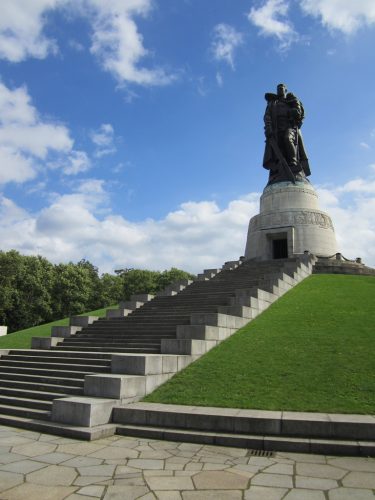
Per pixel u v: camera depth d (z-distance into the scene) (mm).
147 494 7719
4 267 60875
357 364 15164
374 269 37562
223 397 13492
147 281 86125
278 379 14484
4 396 15773
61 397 14727
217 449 10625
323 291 27672
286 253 42281
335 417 11195
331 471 8922
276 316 22547
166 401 13703
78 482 8305
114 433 12125
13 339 29734
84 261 91250
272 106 46844
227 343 18875
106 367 16203
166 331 19953
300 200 42000
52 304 71250
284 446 10461
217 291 27578
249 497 7578
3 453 10273
